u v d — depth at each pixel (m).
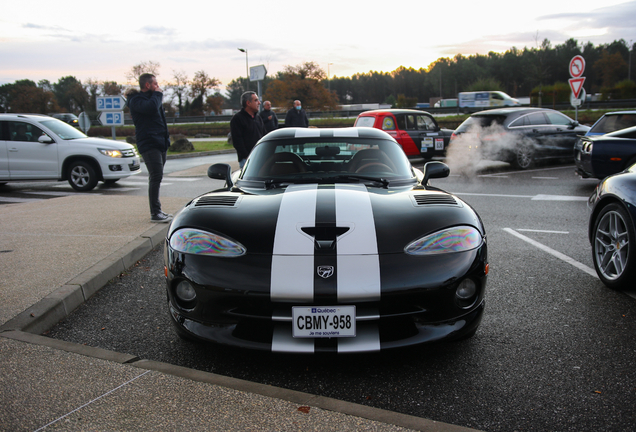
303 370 2.26
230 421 1.67
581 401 1.95
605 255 3.39
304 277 2.12
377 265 2.16
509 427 1.78
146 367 2.07
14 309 2.74
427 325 2.21
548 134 10.68
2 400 1.81
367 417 1.70
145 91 4.90
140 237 4.38
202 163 13.91
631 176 3.25
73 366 2.08
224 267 2.20
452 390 2.06
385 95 120.69
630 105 30.12
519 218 5.76
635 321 2.77
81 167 8.93
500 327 2.73
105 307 3.07
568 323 2.76
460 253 2.27
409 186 3.06
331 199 2.64
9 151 8.98
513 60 96.75
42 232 4.67
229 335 2.21
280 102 48.31
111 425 1.65
